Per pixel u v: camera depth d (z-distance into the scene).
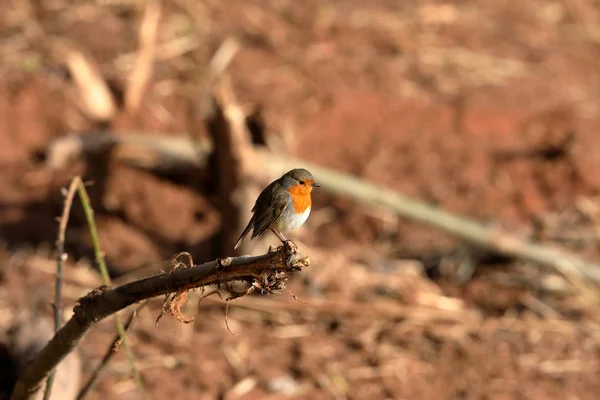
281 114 15.62
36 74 16.31
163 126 15.61
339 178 13.00
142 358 10.91
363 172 15.08
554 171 15.41
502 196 14.85
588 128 16.72
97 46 17.52
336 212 14.31
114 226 13.54
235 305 11.91
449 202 14.62
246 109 15.67
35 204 13.84
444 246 13.66
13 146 14.98
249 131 13.51
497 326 12.09
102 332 11.31
